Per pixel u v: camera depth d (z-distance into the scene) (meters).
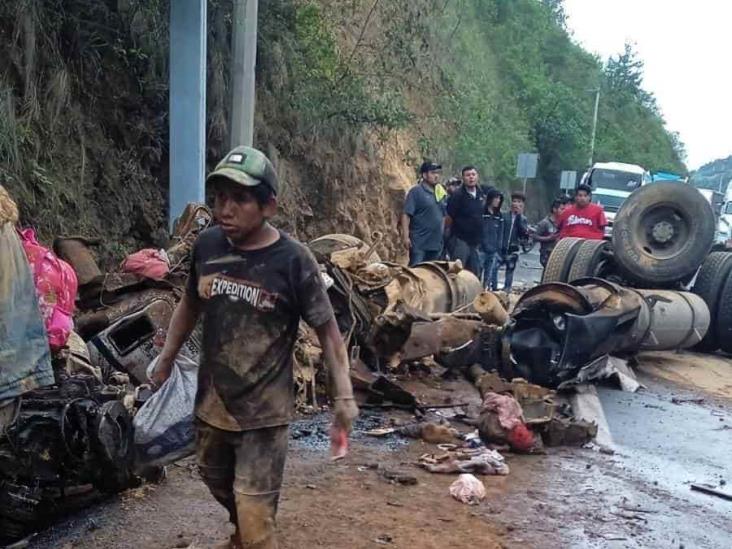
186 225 6.79
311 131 14.06
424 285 8.62
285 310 3.17
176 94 8.70
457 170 25.36
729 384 9.53
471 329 7.67
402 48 21.94
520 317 8.16
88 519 4.39
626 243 10.57
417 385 7.79
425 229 11.46
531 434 6.12
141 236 9.88
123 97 9.83
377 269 7.66
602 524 4.82
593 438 6.54
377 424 6.51
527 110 42.09
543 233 16.22
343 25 18.20
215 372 3.20
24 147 7.99
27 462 4.01
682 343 10.02
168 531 4.30
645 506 5.20
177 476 5.07
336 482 5.17
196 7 8.57
